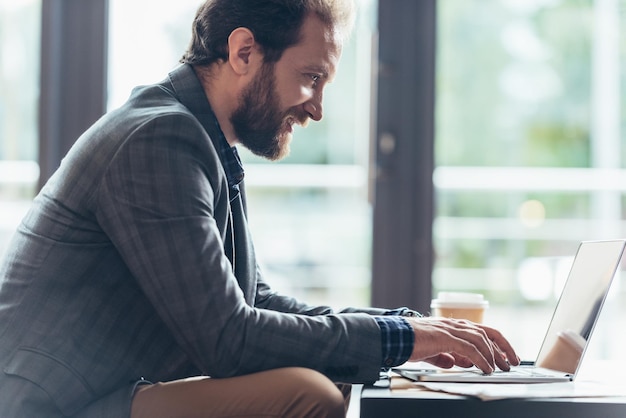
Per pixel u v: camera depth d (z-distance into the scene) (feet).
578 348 5.45
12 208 11.25
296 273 11.35
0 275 5.24
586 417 4.44
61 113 11.10
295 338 4.83
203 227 4.85
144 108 5.31
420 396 4.52
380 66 11.02
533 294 11.24
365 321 5.00
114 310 5.01
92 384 4.88
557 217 11.23
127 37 11.18
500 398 4.45
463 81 11.18
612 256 5.55
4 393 4.75
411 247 11.09
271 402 4.62
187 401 4.72
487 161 11.18
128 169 4.90
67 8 11.06
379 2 10.99
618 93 11.21
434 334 5.03
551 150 11.21
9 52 11.14
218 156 5.58
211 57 5.79
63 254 5.00
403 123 11.05
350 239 11.32
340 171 11.28
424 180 11.07
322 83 5.93
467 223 11.21
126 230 4.83
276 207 11.38
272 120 5.81
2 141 11.18
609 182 11.21
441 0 11.14
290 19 5.68
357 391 5.49
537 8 11.16
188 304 4.73
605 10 11.16
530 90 11.19
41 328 4.89
